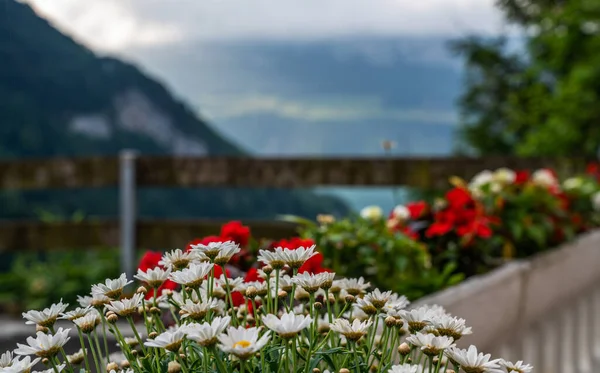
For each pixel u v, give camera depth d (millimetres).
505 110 15672
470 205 3336
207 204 50500
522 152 12664
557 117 12234
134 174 5246
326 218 2762
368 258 2613
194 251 1207
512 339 2799
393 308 1236
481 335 2430
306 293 1313
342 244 2623
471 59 19812
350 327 1098
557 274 3301
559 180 4895
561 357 3383
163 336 997
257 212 51344
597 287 3982
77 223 5320
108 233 5297
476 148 19609
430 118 199875
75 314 1141
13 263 5758
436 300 2186
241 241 2131
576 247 3574
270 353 1134
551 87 14594
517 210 3469
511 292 2742
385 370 1159
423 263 2775
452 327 1131
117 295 1138
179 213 49875
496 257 3463
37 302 5195
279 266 1145
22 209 29516
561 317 3400
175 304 1204
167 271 1198
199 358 1127
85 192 35781
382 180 4930
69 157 5328
